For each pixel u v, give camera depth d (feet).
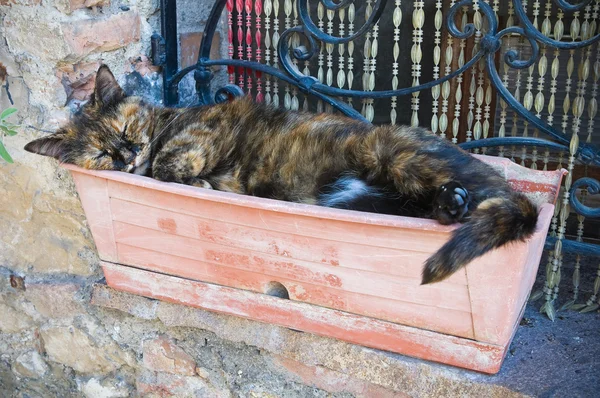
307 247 3.26
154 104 3.98
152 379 3.95
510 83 4.13
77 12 3.77
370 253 3.18
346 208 3.41
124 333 3.93
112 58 3.95
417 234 3.08
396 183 3.33
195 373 3.83
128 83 4.04
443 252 3.01
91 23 3.81
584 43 3.53
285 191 3.60
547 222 3.19
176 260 3.54
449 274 3.01
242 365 3.72
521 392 3.26
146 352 3.90
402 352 3.34
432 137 3.40
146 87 4.13
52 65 3.78
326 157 3.51
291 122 3.65
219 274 3.48
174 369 3.86
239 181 3.67
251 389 3.73
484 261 3.06
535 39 3.61
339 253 3.22
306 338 3.51
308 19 3.94
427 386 3.34
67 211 3.93
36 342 4.18
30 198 4.00
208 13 4.50
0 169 4.03
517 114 3.81
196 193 3.30
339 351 3.45
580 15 3.91
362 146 3.42
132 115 3.79
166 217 3.44
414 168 3.26
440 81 3.77
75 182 3.57
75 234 3.96
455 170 3.23
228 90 4.14
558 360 3.43
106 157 3.71
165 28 4.12
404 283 3.19
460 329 3.22
